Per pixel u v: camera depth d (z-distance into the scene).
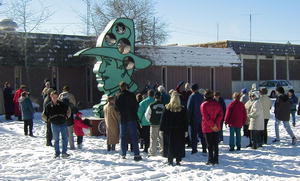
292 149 12.82
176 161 10.56
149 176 9.35
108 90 16.16
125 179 9.14
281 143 13.91
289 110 13.74
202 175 9.49
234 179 9.11
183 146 10.63
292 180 9.01
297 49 44.22
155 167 10.33
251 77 42.00
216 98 12.97
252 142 12.95
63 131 11.59
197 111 11.84
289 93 18.19
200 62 33.59
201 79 34.09
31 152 12.49
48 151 12.69
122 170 9.98
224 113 13.09
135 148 11.11
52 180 9.09
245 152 12.37
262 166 10.45
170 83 32.06
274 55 42.91
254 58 42.22
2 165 10.70
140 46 30.36
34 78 27.25
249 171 9.88
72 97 12.88
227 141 14.45
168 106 10.57
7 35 25.86
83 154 12.07
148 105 11.95
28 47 26.52
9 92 21.39
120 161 11.02
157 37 31.83
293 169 10.13
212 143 10.56
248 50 39.91
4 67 26.17
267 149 12.84
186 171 9.93
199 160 11.23
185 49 33.97
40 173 9.77
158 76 31.33
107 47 16.06
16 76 26.69
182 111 10.56
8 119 21.44
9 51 25.84
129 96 11.10
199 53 34.34
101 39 16.20
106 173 9.71
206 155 11.74
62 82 28.44
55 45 27.80
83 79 29.34
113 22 16.25
